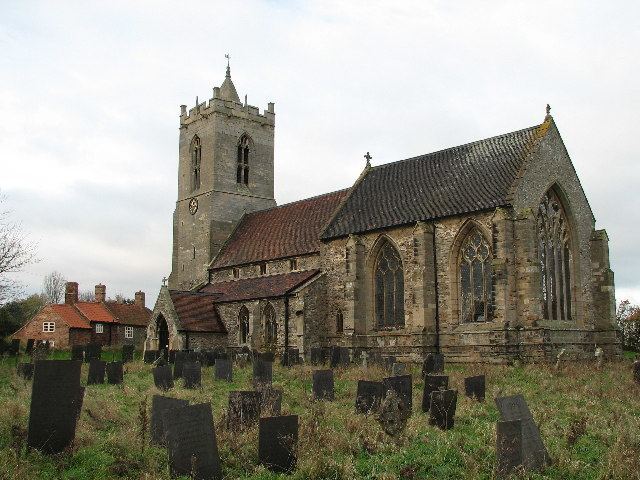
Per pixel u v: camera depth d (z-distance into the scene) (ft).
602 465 49.03
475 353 138.41
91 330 274.16
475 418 67.51
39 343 195.42
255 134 237.45
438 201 153.28
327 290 172.04
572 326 148.87
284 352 142.61
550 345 131.44
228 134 229.66
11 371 113.50
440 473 47.85
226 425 58.90
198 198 229.66
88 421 62.08
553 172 149.48
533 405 77.20
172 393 86.79
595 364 129.29
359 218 170.50
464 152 166.81
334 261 171.83
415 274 148.87
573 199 155.22
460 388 88.79
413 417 66.49
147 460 50.11
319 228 186.39
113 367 101.40
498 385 97.81
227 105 229.86
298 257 183.52
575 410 73.51
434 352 145.07
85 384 100.89
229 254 215.72
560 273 151.23
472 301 142.92
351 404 78.33
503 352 131.23
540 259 144.25
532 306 131.03
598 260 157.99
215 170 225.35
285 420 51.26
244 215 230.89
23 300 346.33
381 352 156.25
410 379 73.20
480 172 153.48
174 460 46.80
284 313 169.37
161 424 56.08
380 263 163.22
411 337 147.54
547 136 149.89
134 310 302.25
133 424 61.16
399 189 171.12
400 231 156.46
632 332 234.17
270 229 209.97
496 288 133.90
